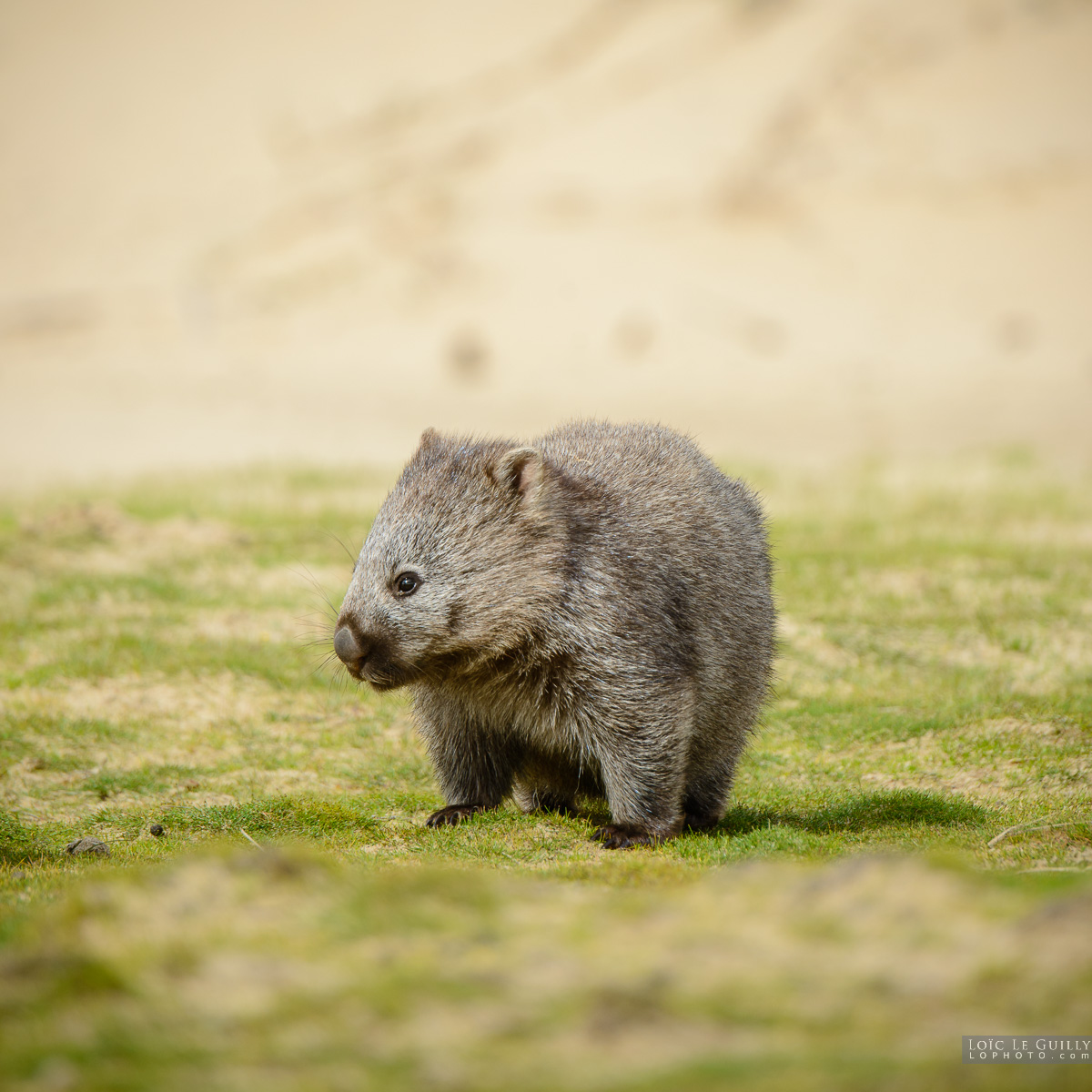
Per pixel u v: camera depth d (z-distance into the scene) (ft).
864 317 436.35
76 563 101.55
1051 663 82.23
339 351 441.68
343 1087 19.48
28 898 39.40
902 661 83.92
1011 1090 18.76
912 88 643.04
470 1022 21.03
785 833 49.55
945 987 21.48
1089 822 49.06
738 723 57.06
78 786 62.13
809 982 21.88
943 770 62.59
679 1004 21.29
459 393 369.91
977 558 109.81
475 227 561.43
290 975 22.72
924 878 25.70
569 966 22.84
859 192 558.15
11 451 246.27
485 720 54.08
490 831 52.34
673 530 53.06
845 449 256.11
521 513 50.16
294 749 68.85
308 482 150.20
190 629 86.99
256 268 575.79
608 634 49.93
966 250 498.28
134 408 327.67
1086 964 21.67
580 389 370.53
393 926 24.82
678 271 480.23
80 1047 20.81
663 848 48.55
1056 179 553.64
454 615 49.88
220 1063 20.24
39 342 497.46
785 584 100.89
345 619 50.11
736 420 313.73
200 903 26.32
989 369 373.40
